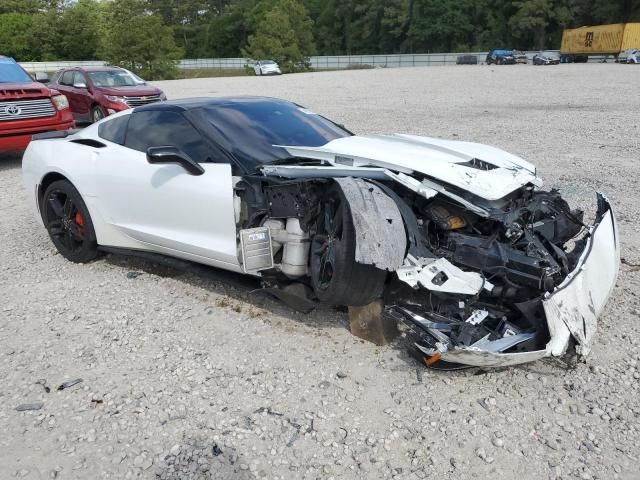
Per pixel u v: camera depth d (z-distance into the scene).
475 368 3.23
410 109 16.58
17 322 4.02
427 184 3.37
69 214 5.04
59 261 5.19
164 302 4.26
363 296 3.34
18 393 3.21
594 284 3.18
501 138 10.84
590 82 24.97
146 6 56.44
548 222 3.69
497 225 3.37
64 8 78.81
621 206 6.22
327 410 2.99
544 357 3.03
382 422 2.89
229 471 2.59
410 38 79.81
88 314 4.11
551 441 2.73
